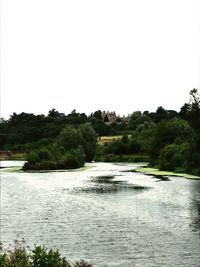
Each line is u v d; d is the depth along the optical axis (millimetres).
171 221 36094
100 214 40094
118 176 87062
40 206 45906
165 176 85312
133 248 27641
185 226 34000
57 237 31000
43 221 37156
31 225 35469
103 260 25109
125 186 65375
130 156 172625
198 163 89125
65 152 127625
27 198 52781
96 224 35406
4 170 112312
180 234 31266
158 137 122938
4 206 46094
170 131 121500
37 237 31125
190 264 24109
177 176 84750
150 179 77750
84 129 158000
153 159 123375
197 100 90812
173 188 61000
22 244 28953
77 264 16656
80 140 148750
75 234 31859
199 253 26250
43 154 117500
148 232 32094
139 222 35875
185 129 120500
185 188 60844
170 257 25500
